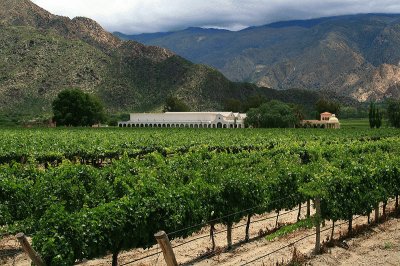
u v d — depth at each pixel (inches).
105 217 553.3
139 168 951.6
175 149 1742.1
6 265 650.2
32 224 732.0
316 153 1416.1
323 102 7391.7
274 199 824.3
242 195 737.6
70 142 1884.8
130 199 606.5
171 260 448.1
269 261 644.1
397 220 887.1
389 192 861.8
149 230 609.3
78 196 769.6
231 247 716.7
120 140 2071.9
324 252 677.9
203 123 5659.5
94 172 839.7
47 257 488.7
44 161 1491.1
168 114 5851.4
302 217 922.1
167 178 853.2
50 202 724.7
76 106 5236.2
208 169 857.5
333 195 721.6
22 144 1752.0
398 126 5024.6
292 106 6102.4
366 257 668.7
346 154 1309.1
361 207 784.3
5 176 855.7
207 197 694.5
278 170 903.1
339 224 837.8
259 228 840.9
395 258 664.4
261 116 5452.8
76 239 515.2
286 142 2164.1
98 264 649.0
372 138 3102.9
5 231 761.6
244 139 2377.0
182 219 651.5
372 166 887.7
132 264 648.4
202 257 663.8
